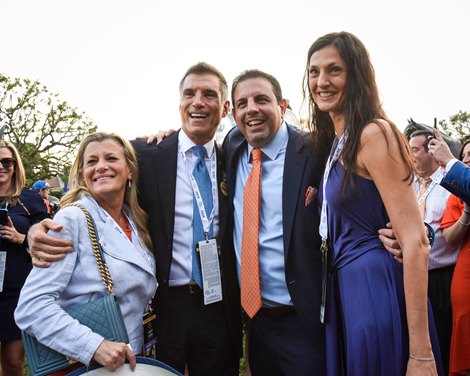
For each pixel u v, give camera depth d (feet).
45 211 12.26
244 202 8.25
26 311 6.01
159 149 8.58
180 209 8.33
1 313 10.97
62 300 6.35
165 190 8.20
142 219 7.80
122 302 6.63
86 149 7.15
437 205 10.14
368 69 6.68
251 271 8.06
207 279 8.16
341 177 6.64
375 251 6.44
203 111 8.50
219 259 8.41
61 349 5.84
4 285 11.02
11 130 57.11
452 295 9.26
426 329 5.84
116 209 7.22
